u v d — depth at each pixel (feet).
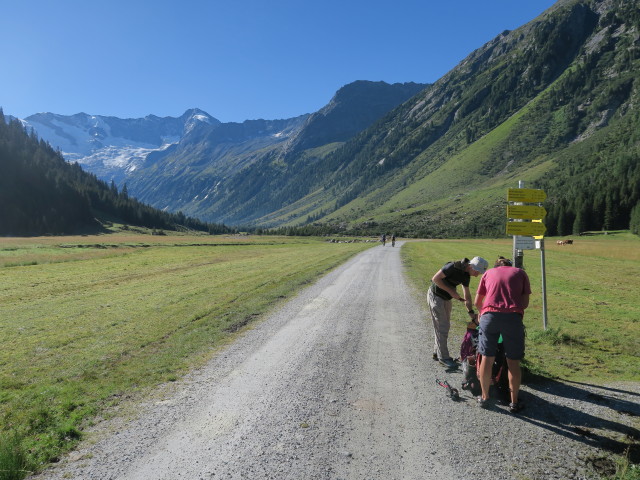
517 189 30.09
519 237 30.53
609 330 31.04
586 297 47.83
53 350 25.81
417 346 25.82
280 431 14.26
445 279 20.90
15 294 50.72
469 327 19.77
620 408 16.20
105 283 60.80
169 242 209.67
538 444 13.42
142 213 640.17
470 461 12.34
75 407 16.67
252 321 33.37
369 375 20.29
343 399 17.19
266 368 21.45
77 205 525.75
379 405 16.55
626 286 57.67
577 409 16.12
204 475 11.59
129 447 13.28
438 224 577.84
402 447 13.16
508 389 17.04
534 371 20.49
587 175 540.52
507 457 12.59
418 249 160.45
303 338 27.84
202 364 22.26
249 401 17.02
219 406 16.53
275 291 48.91
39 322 34.53
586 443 13.48
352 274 68.64
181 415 15.71
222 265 89.15
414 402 16.88
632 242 236.43
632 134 602.85
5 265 89.66
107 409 16.44
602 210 342.23
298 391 18.11
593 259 112.16
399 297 45.47
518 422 15.03
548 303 43.57
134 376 20.43
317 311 37.50
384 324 32.22
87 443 13.61
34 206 474.90
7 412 16.26
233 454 12.75
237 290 50.37
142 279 65.26
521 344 15.97
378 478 11.40
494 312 16.35
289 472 11.68
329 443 13.41
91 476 11.62
